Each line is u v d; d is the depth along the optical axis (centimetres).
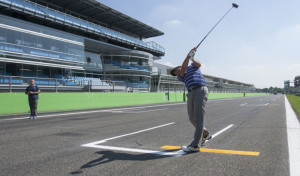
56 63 2552
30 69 2277
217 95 4703
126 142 497
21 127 739
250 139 512
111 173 305
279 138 518
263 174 295
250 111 1304
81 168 327
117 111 1412
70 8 3347
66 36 2703
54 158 379
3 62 2045
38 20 2792
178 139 525
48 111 1461
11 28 2120
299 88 7006
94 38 3566
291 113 1138
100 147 453
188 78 430
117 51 3872
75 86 2392
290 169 312
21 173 310
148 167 328
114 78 3703
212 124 771
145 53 4069
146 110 1474
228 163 341
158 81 4294
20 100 1347
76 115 1159
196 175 294
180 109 1543
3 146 467
